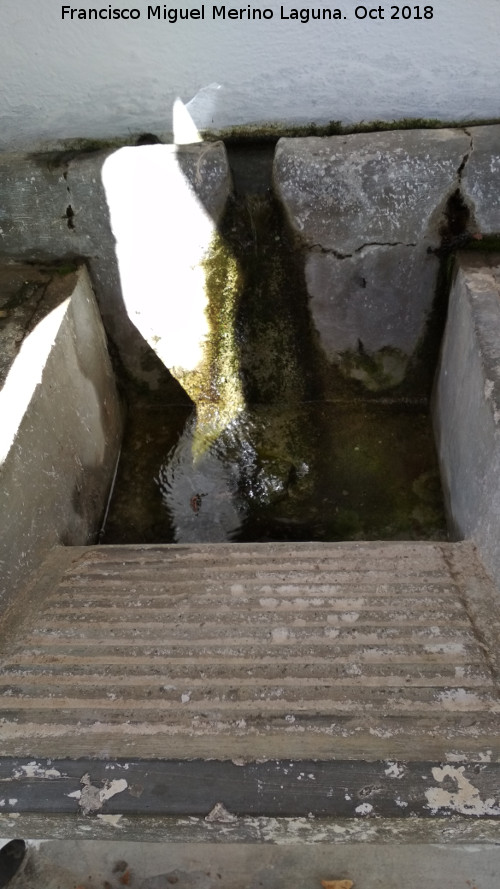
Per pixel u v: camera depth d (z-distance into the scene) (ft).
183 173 7.33
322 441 8.91
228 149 8.09
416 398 9.06
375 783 4.28
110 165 7.34
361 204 7.31
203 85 7.50
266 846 6.68
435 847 6.52
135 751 4.54
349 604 5.65
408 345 8.54
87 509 7.84
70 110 7.68
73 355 7.51
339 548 6.43
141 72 7.36
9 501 5.79
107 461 8.58
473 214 7.25
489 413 5.89
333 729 4.59
